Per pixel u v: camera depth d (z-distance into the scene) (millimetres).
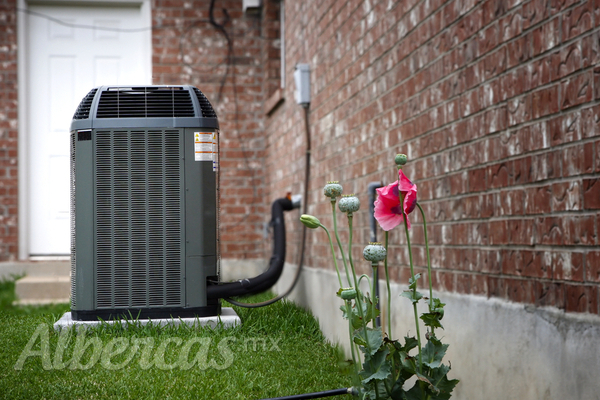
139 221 2924
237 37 6270
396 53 2855
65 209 5980
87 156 2908
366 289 3195
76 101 6059
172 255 2938
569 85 1621
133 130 2922
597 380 1474
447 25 2346
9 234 5785
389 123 2941
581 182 1569
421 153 2592
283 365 2504
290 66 5109
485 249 2066
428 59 2516
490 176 2037
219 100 6246
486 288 2061
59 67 6043
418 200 2629
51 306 4613
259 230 6258
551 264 1696
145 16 6156
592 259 1521
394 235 2887
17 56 5875
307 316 3395
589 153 1538
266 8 5953
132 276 2918
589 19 1539
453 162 2303
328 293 3725
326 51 4012
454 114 2293
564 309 1634
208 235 2973
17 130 5844
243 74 6277
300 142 4691
